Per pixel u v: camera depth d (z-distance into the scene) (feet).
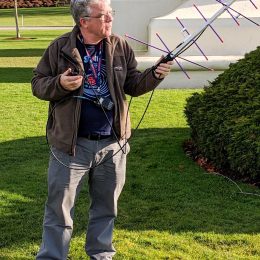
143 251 14.90
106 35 12.18
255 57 22.63
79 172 12.56
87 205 18.10
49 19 124.06
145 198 18.56
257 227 16.17
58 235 12.74
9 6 160.76
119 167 12.99
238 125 19.48
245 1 39.91
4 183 20.26
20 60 56.90
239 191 18.78
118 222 16.71
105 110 12.37
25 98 36.17
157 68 12.54
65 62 12.17
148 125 28.55
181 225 16.44
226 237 15.60
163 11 44.27
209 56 38.91
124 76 12.60
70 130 12.21
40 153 24.06
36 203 18.43
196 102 23.06
